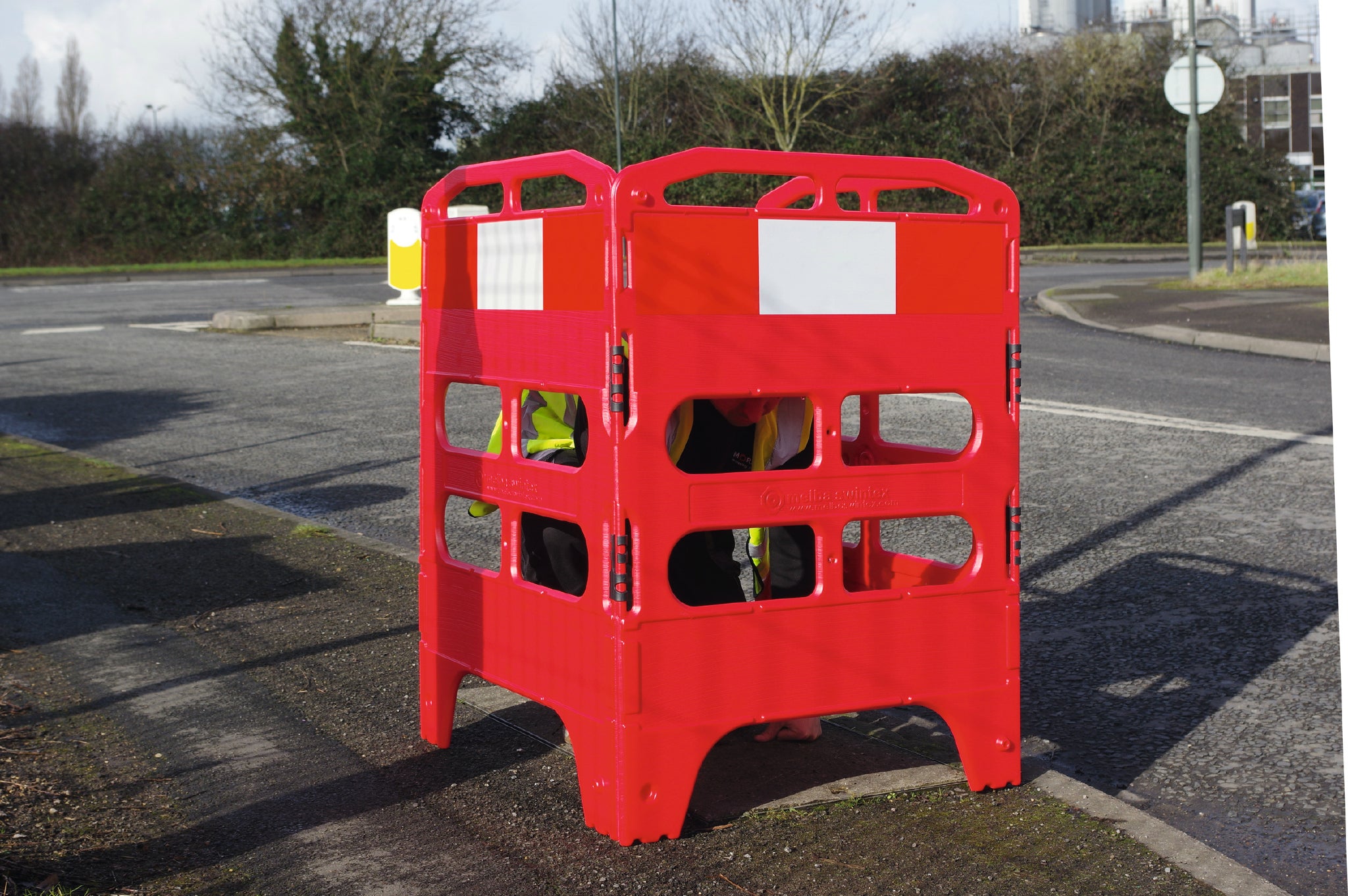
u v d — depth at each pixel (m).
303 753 3.58
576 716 3.06
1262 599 5.07
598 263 2.85
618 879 2.79
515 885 2.77
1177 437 8.57
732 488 2.94
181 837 3.02
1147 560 5.66
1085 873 2.78
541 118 43.28
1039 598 5.17
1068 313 17.88
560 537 3.33
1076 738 3.78
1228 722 3.86
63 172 40.94
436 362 3.54
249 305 22.97
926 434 8.84
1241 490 6.97
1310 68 67.25
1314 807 3.28
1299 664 4.34
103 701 4.02
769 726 3.58
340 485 7.94
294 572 5.63
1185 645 4.57
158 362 14.80
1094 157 41.97
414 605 5.08
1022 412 9.66
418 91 42.03
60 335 18.19
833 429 3.03
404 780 3.38
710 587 3.53
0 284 31.61
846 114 42.69
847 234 3.00
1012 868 2.81
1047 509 6.65
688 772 2.97
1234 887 2.71
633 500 2.86
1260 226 42.44
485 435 9.36
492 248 3.26
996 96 43.31
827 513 3.04
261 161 40.78
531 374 3.14
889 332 3.07
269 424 10.41
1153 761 3.60
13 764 3.47
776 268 2.93
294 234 41.25
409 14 41.22
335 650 4.52
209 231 40.88
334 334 17.59
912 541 6.15
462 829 3.06
